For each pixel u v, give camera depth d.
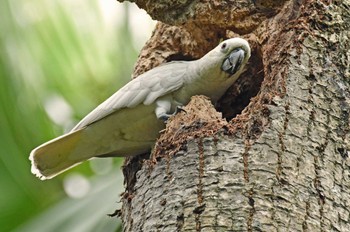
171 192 8.49
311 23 9.57
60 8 12.31
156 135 10.72
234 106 11.33
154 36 11.93
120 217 10.52
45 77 12.08
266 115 8.83
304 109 8.93
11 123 11.77
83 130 10.68
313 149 8.67
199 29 11.28
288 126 8.75
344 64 9.40
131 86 10.60
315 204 8.31
